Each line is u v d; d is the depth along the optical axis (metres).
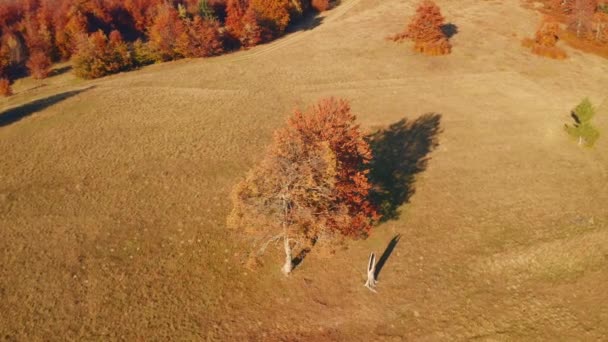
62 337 29.17
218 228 38.25
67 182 42.94
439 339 29.86
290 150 29.50
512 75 66.75
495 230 38.75
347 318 31.02
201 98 58.81
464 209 41.12
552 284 34.03
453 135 52.38
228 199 41.50
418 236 38.03
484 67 69.00
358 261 35.47
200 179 43.94
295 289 32.97
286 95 61.12
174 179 43.78
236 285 33.22
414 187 43.91
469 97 60.75
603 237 38.06
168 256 35.44
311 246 32.50
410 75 66.94
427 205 41.53
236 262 35.16
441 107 58.22
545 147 50.56
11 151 47.03
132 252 35.69
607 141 52.09
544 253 36.50
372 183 44.28
